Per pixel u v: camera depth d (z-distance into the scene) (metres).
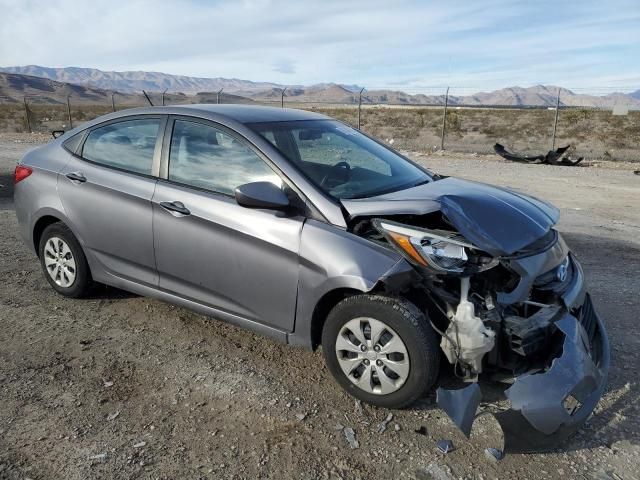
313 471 2.87
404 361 3.24
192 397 3.51
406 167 4.50
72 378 3.71
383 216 3.51
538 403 2.89
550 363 3.10
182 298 4.17
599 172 15.23
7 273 5.60
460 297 3.24
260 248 3.64
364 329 3.39
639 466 2.95
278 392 3.59
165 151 4.21
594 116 31.89
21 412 3.31
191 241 3.95
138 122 4.44
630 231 8.09
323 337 3.54
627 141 24.88
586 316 3.66
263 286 3.69
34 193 4.85
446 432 3.22
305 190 3.61
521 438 2.93
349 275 3.28
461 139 26.56
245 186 3.47
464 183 4.22
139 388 3.60
